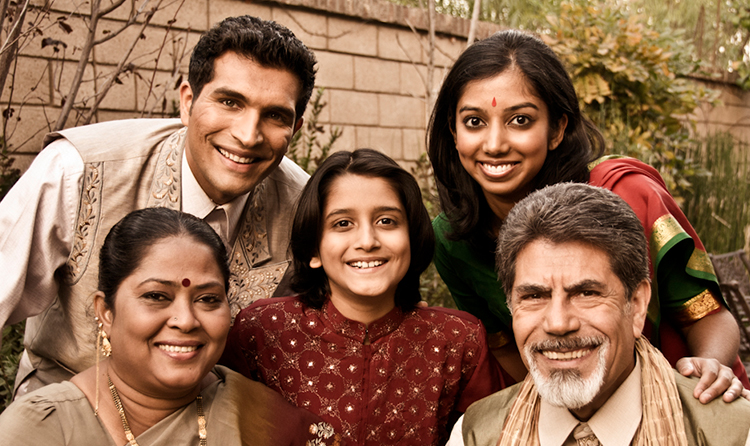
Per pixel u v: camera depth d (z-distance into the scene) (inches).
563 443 58.9
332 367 73.4
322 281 77.0
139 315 57.9
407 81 182.5
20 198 71.4
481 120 75.5
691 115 267.3
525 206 57.8
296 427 66.7
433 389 73.9
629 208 56.5
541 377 55.9
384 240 70.9
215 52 69.7
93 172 73.0
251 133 69.2
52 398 58.3
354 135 172.4
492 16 223.5
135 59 126.5
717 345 69.8
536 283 55.0
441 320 76.4
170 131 80.5
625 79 197.3
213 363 61.7
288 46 70.2
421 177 174.4
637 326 57.2
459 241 89.4
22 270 69.4
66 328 74.8
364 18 171.0
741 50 339.9
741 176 282.2
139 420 60.2
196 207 77.5
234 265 81.9
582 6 204.5
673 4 324.8
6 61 99.7
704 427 54.1
